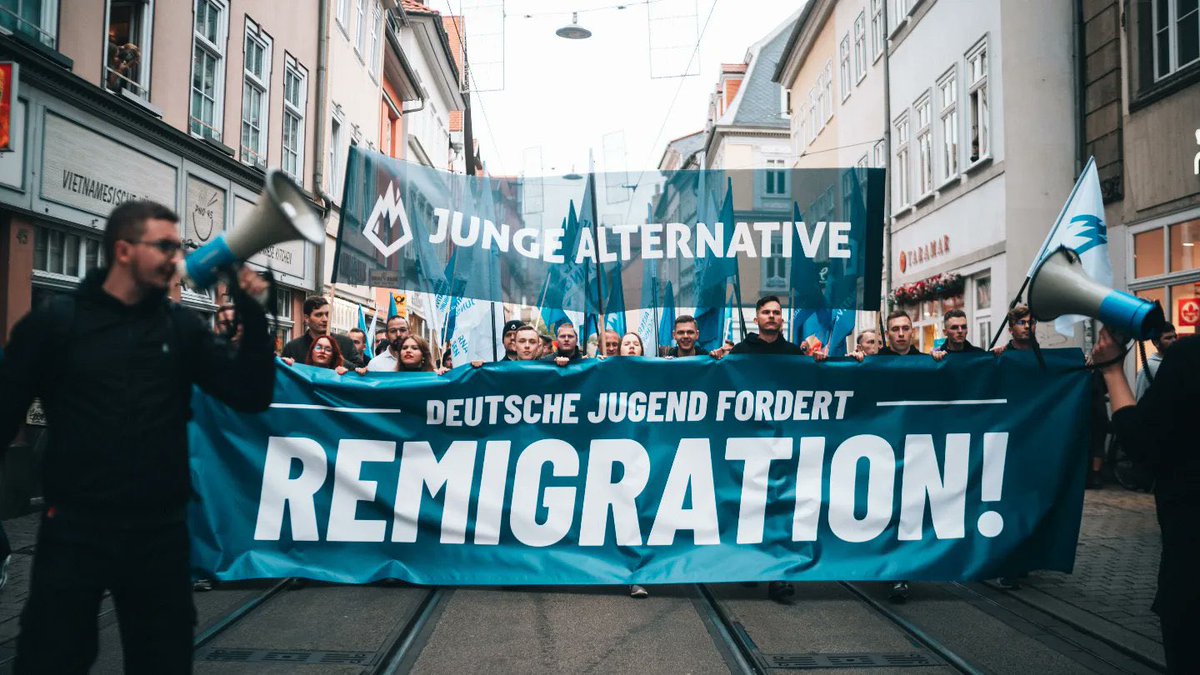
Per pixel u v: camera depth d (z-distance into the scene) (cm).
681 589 615
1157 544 783
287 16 1636
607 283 725
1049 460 607
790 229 734
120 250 259
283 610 542
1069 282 279
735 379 609
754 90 4934
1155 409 259
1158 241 1223
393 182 693
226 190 1381
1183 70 1159
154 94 1151
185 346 274
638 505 603
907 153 2042
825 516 602
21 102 877
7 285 871
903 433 608
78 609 251
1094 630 509
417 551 598
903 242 2062
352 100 2098
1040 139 1467
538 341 766
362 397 604
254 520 593
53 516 254
